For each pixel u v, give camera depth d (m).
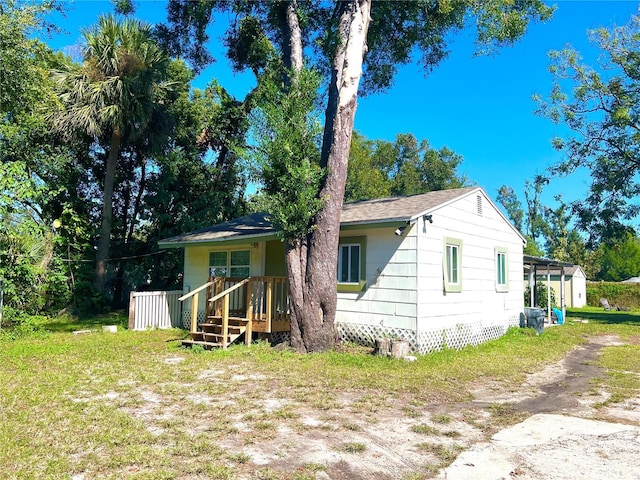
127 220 23.06
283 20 11.95
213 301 11.25
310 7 13.95
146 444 4.71
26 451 4.48
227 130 23.41
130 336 13.02
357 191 36.03
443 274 11.31
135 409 5.97
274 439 4.95
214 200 22.33
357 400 6.55
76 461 4.26
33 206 18.20
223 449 4.61
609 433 5.33
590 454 4.68
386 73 15.53
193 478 3.95
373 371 8.43
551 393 7.39
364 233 11.41
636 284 34.03
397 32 14.40
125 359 9.41
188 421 5.49
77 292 17.84
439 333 11.04
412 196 13.59
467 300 12.45
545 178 25.38
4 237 12.48
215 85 23.94
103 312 18.47
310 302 10.16
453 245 11.92
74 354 9.90
